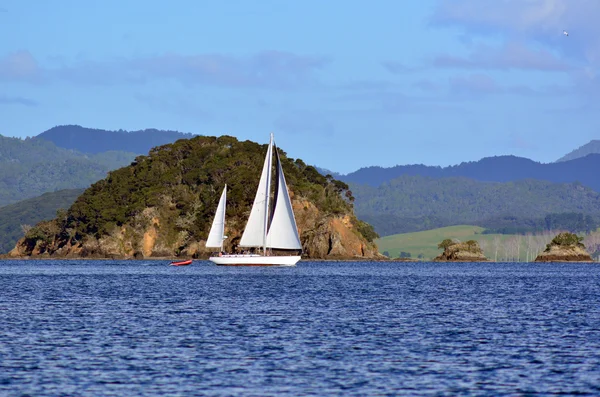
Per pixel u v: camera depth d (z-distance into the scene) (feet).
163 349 501.56
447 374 431.43
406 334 574.56
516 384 408.87
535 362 465.88
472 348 513.04
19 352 485.15
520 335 574.56
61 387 397.80
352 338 551.59
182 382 409.69
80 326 608.19
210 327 605.73
